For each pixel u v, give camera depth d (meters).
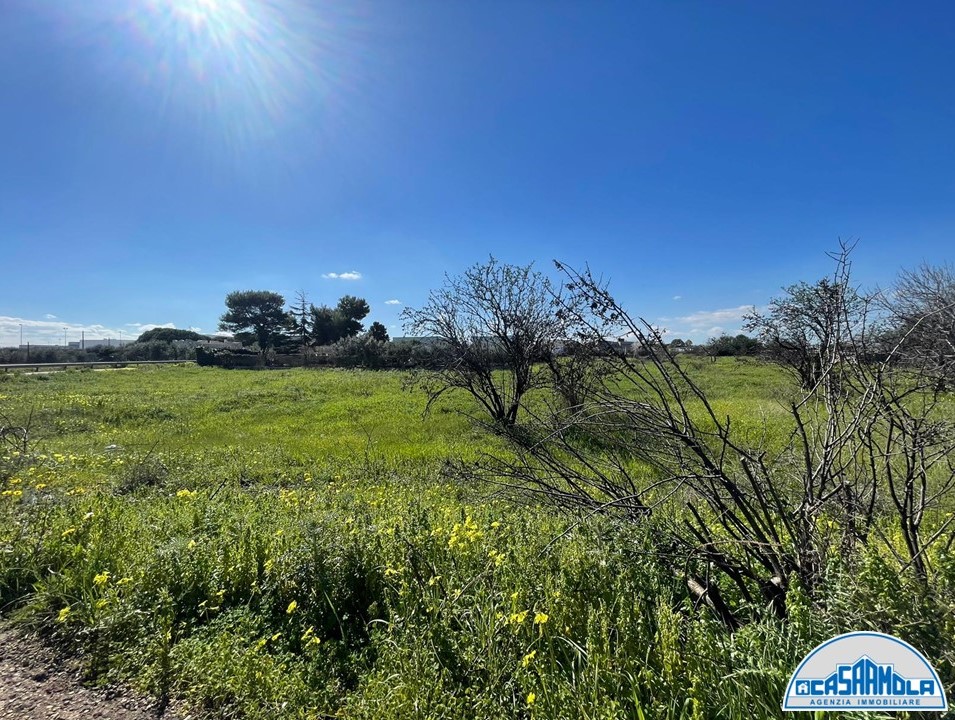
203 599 3.20
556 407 4.32
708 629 2.19
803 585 2.31
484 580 2.90
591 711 1.93
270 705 2.34
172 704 2.43
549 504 3.73
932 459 2.52
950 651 1.75
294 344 59.69
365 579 3.20
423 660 2.31
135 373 31.20
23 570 3.58
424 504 5.01
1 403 14.08
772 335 6.26
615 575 2.78
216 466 8.07
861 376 2.51
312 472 7.71
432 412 13.05
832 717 1.72
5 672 2.71
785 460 3.09
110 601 3.09
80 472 7.27
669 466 3.10
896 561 2.38
